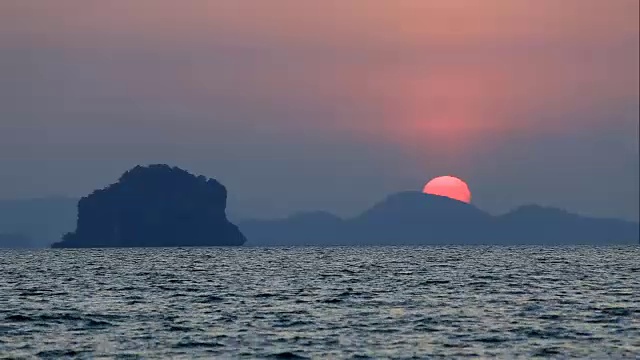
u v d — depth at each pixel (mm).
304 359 131250
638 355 132125
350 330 158500
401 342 145125
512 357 131500
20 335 153375
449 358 131250
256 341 146375
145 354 135000
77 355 134000
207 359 131000
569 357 131125
